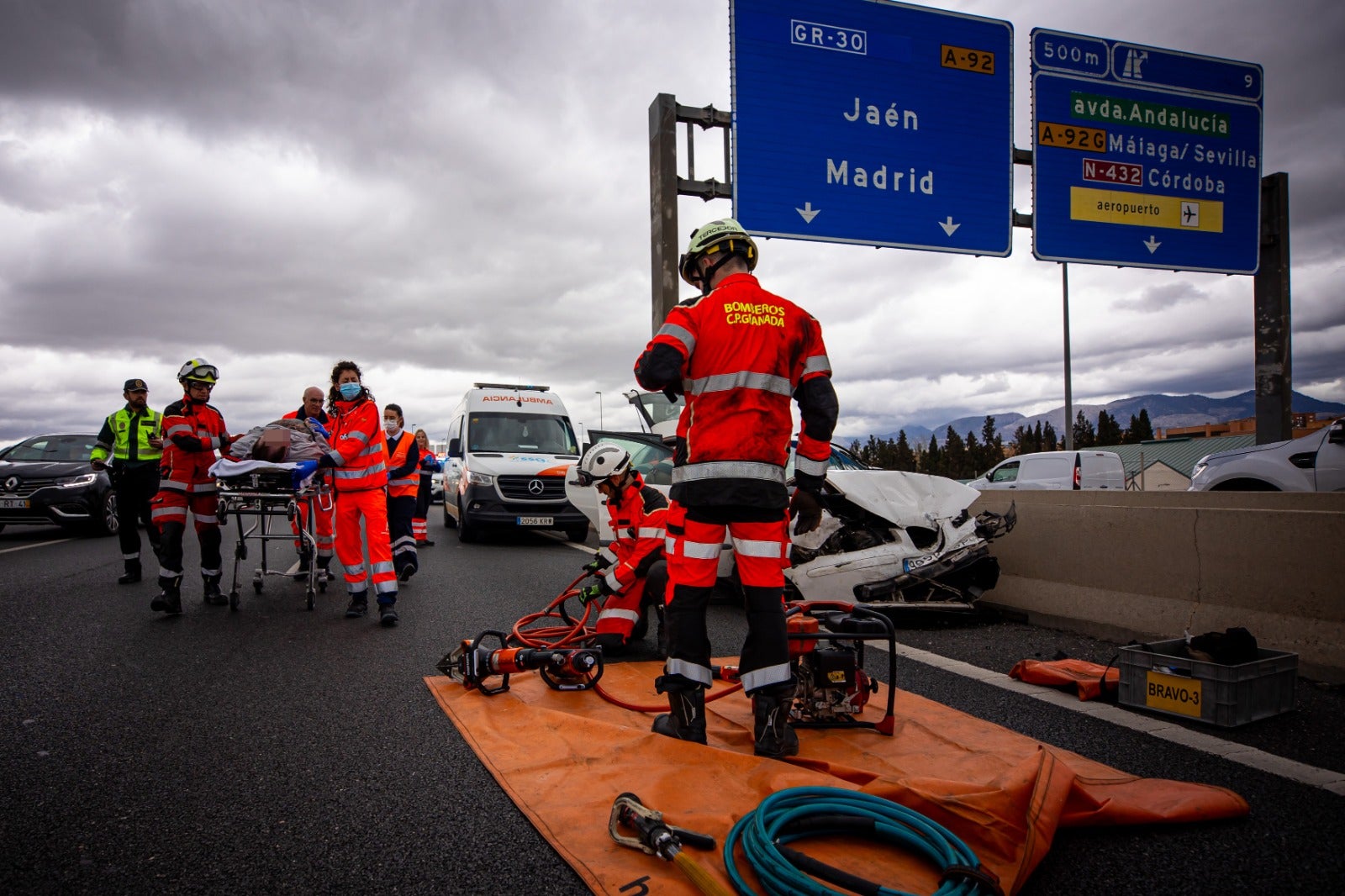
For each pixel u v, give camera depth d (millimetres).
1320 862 2273
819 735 3260
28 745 3219
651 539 4695
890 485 6152
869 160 8891
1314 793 2775
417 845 2363
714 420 2984
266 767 2988
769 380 3018
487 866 2236
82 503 11992
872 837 2207
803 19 8719
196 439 6055
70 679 4215
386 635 5438
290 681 4230
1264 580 4527
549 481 11758
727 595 6938
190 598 6957
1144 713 3689
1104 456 18891
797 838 2217
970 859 2002
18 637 5211
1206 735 3375
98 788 2783
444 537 13117
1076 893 2100
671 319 3004
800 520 3102
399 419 8055
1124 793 2641
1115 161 9961
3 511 11688
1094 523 5586
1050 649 5133
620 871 2137
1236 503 7062
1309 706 3785
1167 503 7672
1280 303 11211
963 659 4855
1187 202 10250
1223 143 10406
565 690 3979
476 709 3652
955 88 9203
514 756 3023
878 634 3281
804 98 8703
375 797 2717
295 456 5961
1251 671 3506
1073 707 3797
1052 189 9711
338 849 2338
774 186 8594
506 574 8516
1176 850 2344
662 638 4918
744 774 2680
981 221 9273
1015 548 6273
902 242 8984
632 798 2320
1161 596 5102
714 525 3062
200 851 2326
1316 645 4242
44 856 2283
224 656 4789
